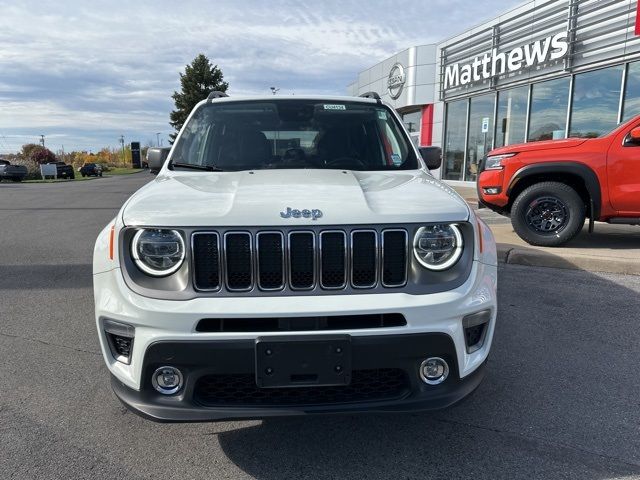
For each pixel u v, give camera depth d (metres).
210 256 2.10
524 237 6.58
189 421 2.06
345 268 2.11
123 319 2.10
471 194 14.66
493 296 2.33
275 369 2.02
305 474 2.30
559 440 2.55
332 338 2.01
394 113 3.76
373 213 2.15
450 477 2.27
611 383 3.14
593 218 6.29
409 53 19.92
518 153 6.55
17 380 3.23
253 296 2.07
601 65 12.09
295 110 3.62
